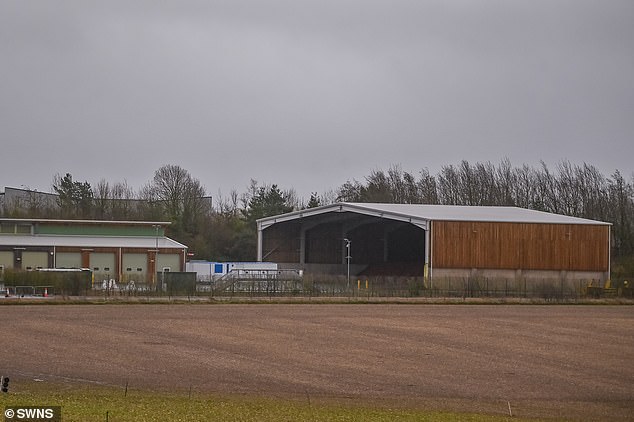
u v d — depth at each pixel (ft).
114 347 138.41
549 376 122.21
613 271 345.51
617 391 112.37
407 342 153.89
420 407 97.81
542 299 259.80
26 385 101.50
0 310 196.13
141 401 91.20
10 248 315.37
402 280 300.20
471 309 223.51
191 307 213.87
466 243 296.30
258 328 170.09
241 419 82.69
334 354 137.28
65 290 252.42
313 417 85.87
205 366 122.01
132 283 267.39
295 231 369.30
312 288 267.80
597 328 182.50
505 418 92.73
